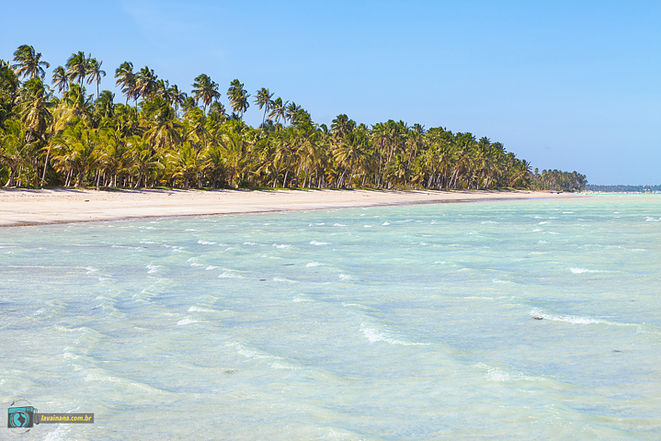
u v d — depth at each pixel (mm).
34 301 11344
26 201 55000
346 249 22000
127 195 72188
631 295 12117
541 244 23844
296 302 11469
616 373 6867
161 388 6395
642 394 6102
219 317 10062
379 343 8375
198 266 16891
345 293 12562
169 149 93250
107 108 91625
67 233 28484
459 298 11977
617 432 5125
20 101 77812
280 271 16016
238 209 56219
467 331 9109
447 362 7398
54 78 101312
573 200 113375
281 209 59188
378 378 6781
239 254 20062
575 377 6742
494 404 5863
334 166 132250
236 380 6703
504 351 7934
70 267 16406
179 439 5035
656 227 33594
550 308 10867
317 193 108625
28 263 17156
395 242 24906
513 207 72062
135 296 11984
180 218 42812
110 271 15703
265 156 113750
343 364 7363
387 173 150750
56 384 6477
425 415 5602
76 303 11195
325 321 9805
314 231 31109
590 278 14594
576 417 5469
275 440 5035
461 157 180375
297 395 6184
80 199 61375
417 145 171500
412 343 8344
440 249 22062
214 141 104812
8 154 66625
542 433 5137
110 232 29312
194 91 131375
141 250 21031
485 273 15695
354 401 6008
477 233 29812
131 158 81438
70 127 79312
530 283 13922
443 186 184750
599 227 33969
